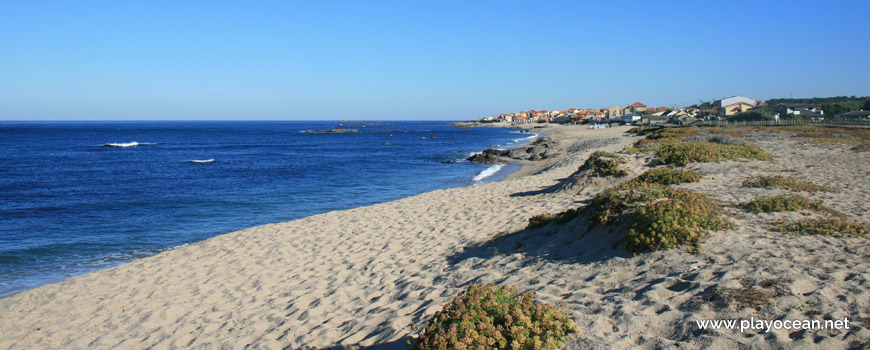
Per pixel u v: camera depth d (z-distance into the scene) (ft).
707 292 18.97
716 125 225.56
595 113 587.27
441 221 48.32
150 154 199.82
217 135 411.34
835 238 25.54
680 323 16.84
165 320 28.48
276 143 289.74
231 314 28.02
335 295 28.84
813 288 18.49
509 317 16.29
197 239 57.00
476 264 30.42
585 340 16.21
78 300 33.53
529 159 150.41
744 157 73.00
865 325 15.39
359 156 183.83
